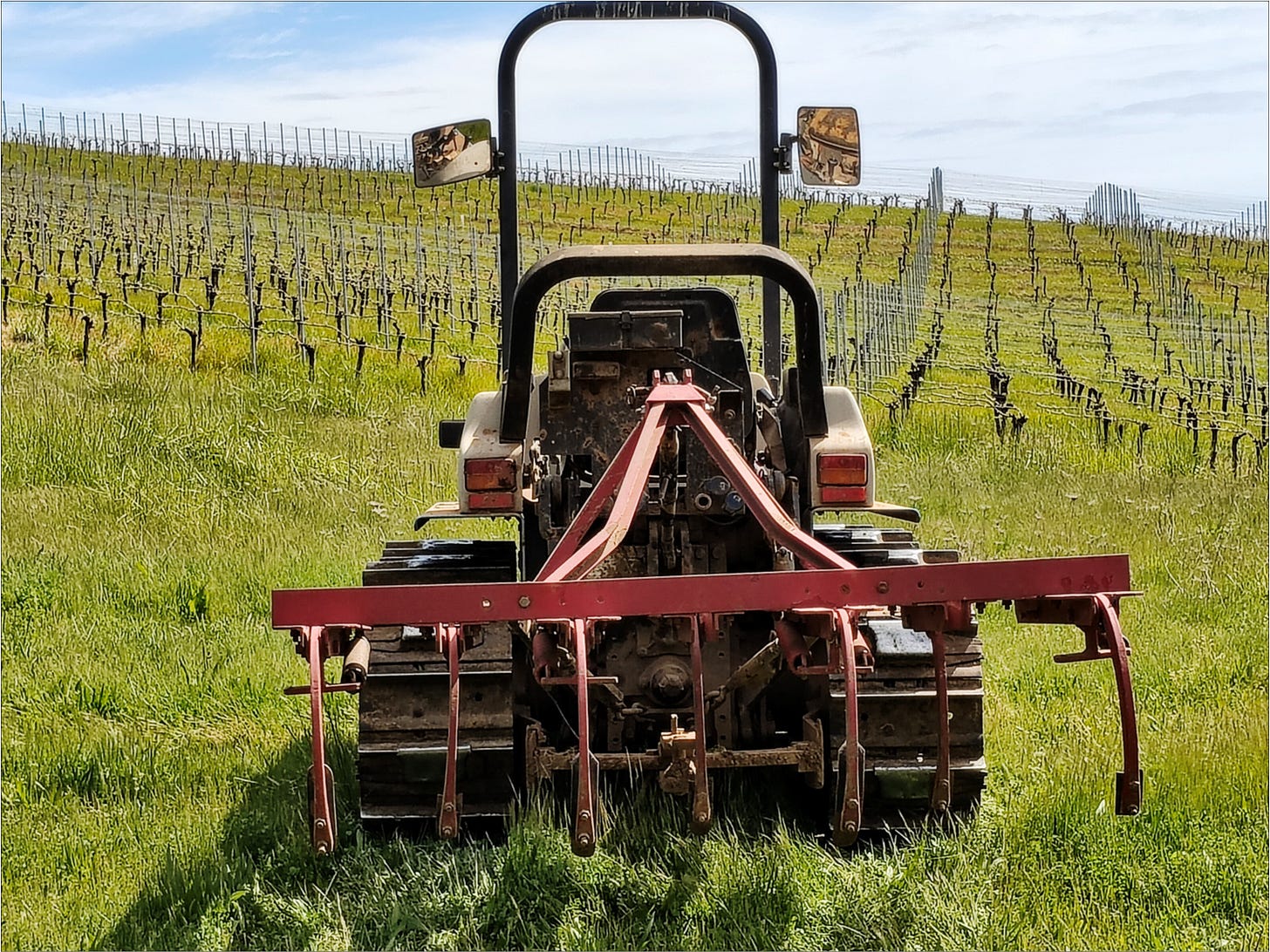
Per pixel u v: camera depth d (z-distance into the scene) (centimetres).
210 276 2048
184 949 388
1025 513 1041
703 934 383
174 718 605
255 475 1107
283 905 404
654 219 3994
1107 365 2244
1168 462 1391
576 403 462
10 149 4053
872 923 386
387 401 1504
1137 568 858
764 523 389
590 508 416
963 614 360
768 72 543
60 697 622
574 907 398
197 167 4088
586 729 334
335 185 4019
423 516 486
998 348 2434
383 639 443
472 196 4088
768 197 548
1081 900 408
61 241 2531
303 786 513
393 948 382
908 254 3738
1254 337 2642
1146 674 646
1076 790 477
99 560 855
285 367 1600
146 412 1269
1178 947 383
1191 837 453
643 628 446
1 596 762
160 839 468
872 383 1933
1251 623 737
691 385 439
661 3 533
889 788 438
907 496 1129
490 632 445
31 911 417
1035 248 4009
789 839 435
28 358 1494
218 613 758
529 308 445
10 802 508
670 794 457
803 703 478
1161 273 3447
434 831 448
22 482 1062
